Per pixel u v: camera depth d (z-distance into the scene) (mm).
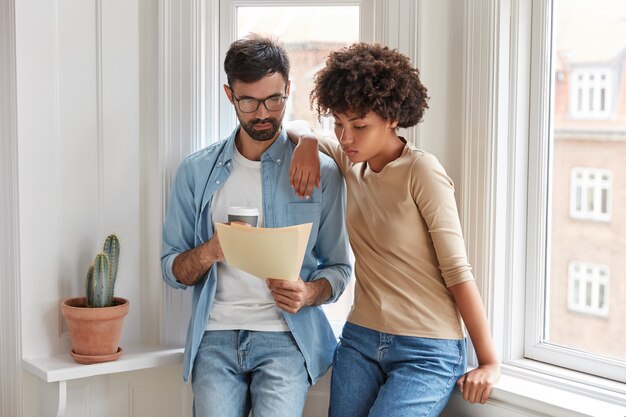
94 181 2506
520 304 2477
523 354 2488
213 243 2264
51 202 2422
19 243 2375
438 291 2176
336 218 2391
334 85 2080
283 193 2357
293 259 2018
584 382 2273
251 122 2234
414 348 2150
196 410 2275
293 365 2297
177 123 2555
